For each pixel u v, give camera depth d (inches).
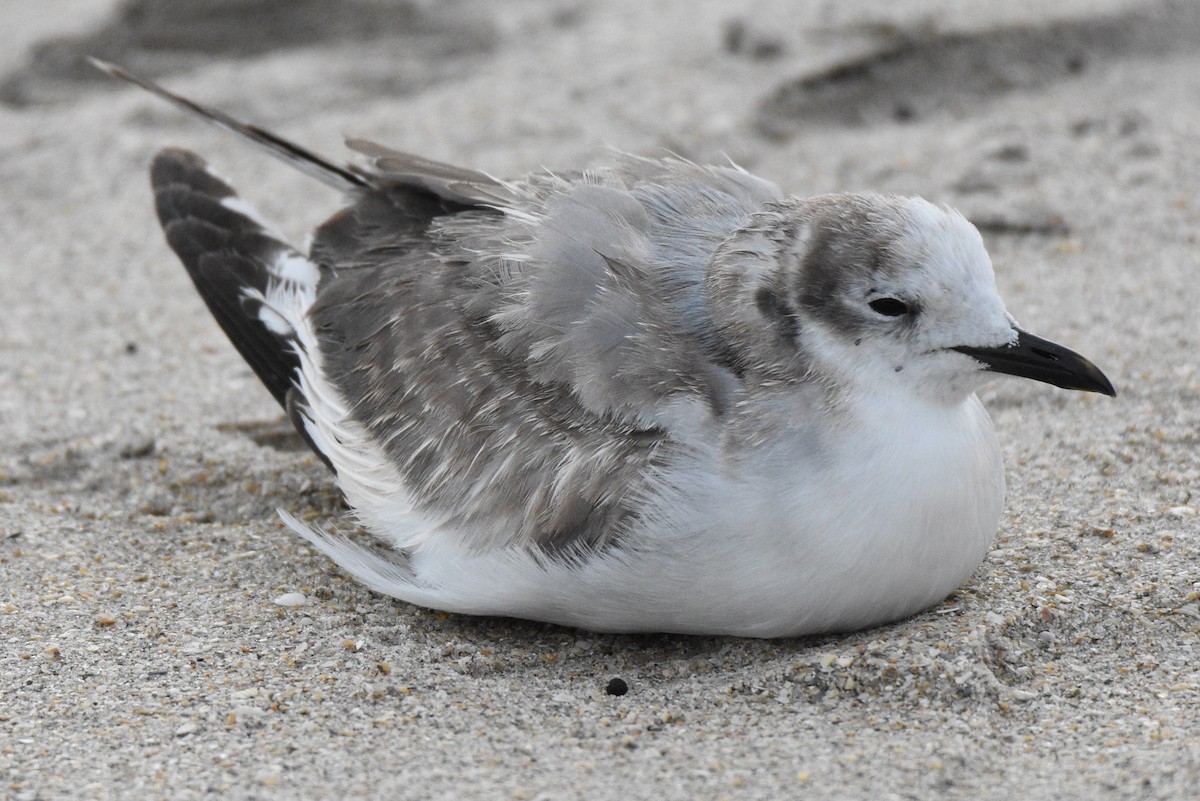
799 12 782.5
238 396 532.1
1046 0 771.4
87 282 624.1
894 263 349.7
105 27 839.7
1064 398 492.4
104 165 716.0
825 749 326.6
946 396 361.4
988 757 321.1
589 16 858.1
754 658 369.1
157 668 368.2
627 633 387.9
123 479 475.8
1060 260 578.9
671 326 370.9
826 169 655.8
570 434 370.3
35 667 368.8
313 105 762.8
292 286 462.3
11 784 319.9
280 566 424.8
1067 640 363.3
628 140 682.8
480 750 332.5
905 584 358.3
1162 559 392.2
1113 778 307.6
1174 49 752.3
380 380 418.0
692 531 349.7
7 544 434.6
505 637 389.7
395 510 410.6
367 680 362.6
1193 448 453.4
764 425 351.9
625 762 326.3
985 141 670.5
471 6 863.1
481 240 416.8
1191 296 542.3
